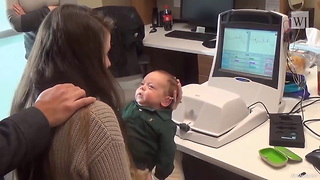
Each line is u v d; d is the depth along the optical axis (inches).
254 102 69.9
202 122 60.7
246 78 70.7
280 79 67.1
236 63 72.1
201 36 121.1
